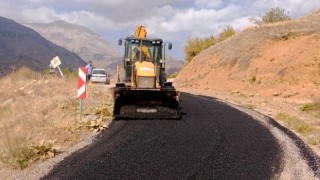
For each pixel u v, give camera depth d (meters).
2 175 6.99
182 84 36.22
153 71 13.46
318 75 24.11
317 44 26.52
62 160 7.62
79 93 11.34
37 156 7.80
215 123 11.80
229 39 36.50
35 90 18.67
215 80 31.66
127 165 7.25
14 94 18.98
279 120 12.98
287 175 6.84
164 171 6.92
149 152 8.18
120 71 15.35
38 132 10.02
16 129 11.12
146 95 12.55
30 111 13.55
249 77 27.64
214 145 8.86
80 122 10.80
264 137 9.88
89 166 7.18
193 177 6.62
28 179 6.58
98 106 13.97
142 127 10.96
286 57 27.00
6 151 8.14
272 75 25.89
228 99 20.66
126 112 12.43
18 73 24.58
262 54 29.11
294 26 30.22
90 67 28.73
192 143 9.03
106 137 9.60
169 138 9.54
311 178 6.72
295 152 8.43
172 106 12.76
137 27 15.30
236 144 9.01
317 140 9.62
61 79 22.83
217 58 34.78
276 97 22.42
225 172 6.91
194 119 12.55
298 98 21.45
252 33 33.00
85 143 9.00
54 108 13.84
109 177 6.59
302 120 13.14
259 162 7.57
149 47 14.91
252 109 15.90
